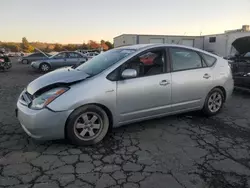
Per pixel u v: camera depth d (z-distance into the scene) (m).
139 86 3.52
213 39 35.72
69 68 4.30
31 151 3.13
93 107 3.23
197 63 4.26
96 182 2.48
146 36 36.12
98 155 3.05
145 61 3.69
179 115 4.69
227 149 3.27
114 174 2.63
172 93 3.88
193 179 2.56
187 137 3.65
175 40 36.97
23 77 11.49
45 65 14.24
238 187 2.44
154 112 3.78
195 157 3.04
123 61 3.52
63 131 3.11
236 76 6.49
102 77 3.30
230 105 5.55
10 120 4.32
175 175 2.63
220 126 4.14
